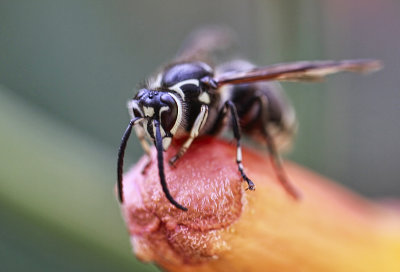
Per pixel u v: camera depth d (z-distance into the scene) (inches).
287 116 4.8
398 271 4.4
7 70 6.2
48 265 5.1
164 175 4.0
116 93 6.4
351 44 6.2
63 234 4.7
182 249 4.0
